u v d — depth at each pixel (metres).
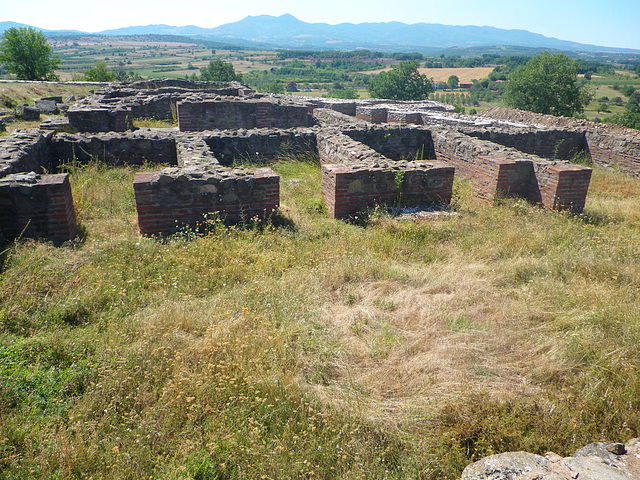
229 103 14.23
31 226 5.57
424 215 7.44
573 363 3.68
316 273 5.14
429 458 2.80
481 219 7.29
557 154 13.59
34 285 4.32
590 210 8.38
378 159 8.26
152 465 2.64
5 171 6.00
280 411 3.08
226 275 5.06
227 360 3.53
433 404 3.22
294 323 4.15
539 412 3.18
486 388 3.45
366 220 7.16
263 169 7.00
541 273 5.34
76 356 3.46
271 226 6.54
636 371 3.48
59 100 17.42
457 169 10.28
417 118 18.44
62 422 2.86
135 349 3.55
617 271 5.29
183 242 5.91
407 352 3.87
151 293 4.56
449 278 5.22
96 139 9.52
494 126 15.03
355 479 2.58
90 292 4.34
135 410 2.99
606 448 2.85
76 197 7.07
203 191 6.30
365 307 4.54
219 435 2.86
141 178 6.11
